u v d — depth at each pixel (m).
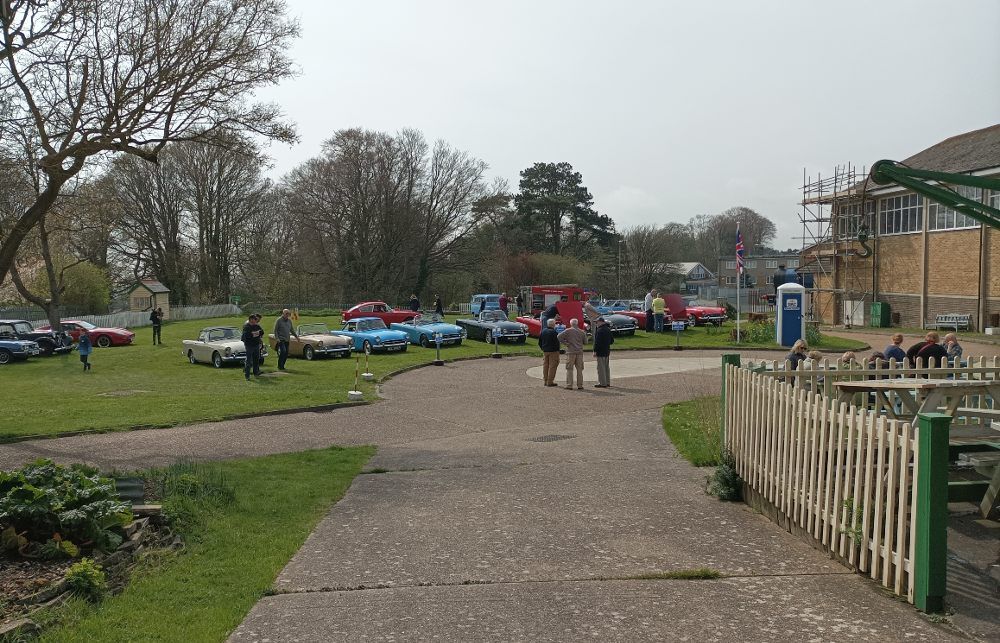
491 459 10.88
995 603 5.06
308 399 17.17
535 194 88.50
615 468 9.96
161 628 4.92
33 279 55.28
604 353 19.34
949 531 6.54
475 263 74.06
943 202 7.69
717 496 8.26
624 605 5.23
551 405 16.66
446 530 7.23
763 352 28.94
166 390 19.55
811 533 6.44
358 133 64.50
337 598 5.50
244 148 13.67
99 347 35.47
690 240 139.75
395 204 67.44
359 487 9.20
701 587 5.54
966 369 9.24
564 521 7.44
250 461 10.66
